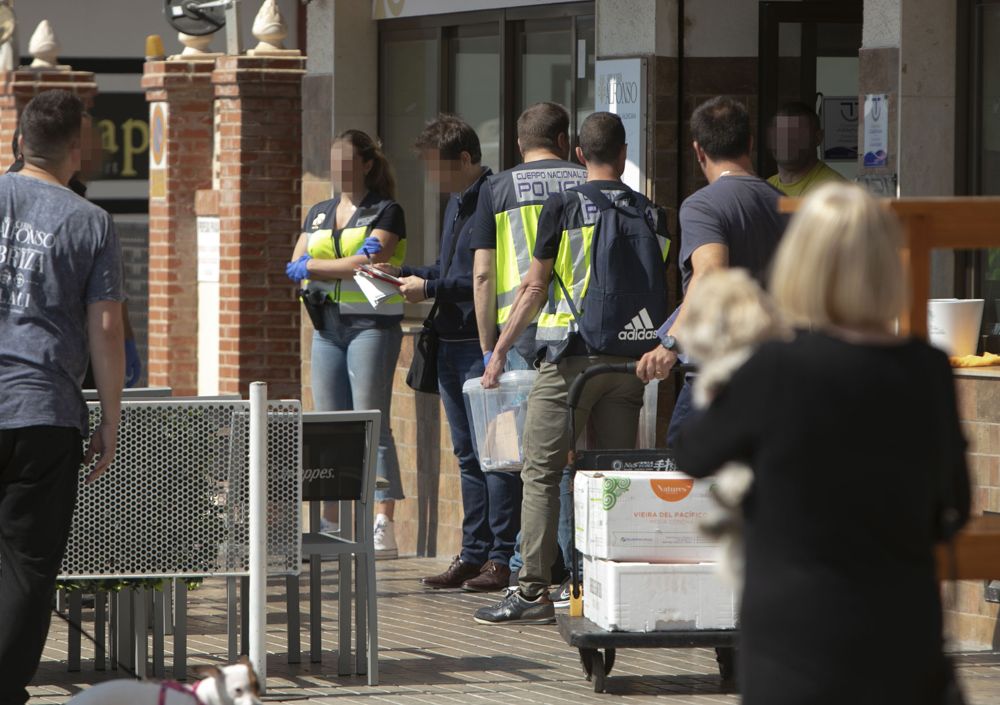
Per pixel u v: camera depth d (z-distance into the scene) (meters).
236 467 20.05
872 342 11.00
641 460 20.91
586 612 20.84
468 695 20.27
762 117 29.06
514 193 25.19
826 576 10.73
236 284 38.53
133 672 21.58
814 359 10.90
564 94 31.89
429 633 24.27
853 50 29.38
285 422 20.09
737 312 11.28
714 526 11.38
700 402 11.38
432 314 28.03
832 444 10.79
